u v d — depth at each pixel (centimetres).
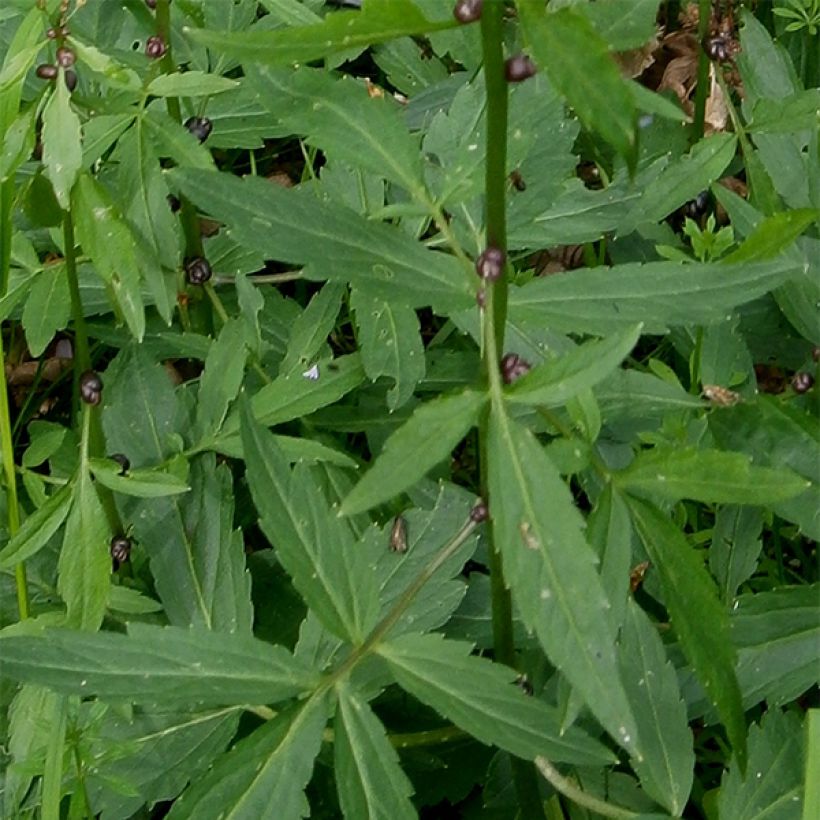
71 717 44
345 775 37
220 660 38
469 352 53
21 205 44
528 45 32
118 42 54
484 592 48
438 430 35
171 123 45
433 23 34
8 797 45
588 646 34
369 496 34
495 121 35
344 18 34
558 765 45
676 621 37
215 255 55
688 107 70
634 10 38
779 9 61
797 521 44
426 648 38
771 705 43
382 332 48
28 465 48
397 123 38
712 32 54
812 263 47
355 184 50
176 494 48
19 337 62
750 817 41
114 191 51
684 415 47
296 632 50
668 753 41
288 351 50
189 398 50
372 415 52
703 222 57
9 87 42
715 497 37
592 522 38
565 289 37
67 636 38
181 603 47
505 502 35
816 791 39
